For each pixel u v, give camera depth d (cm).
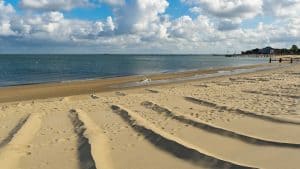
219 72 3881
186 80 2702
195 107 1105
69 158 617
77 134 789
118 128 829
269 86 1684
